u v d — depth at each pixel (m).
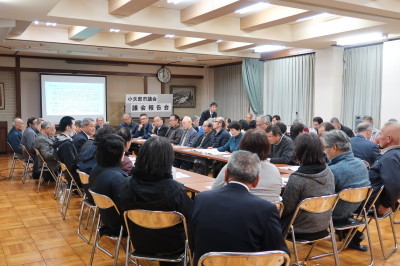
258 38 6.55
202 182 3.27
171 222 2.07
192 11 5.40
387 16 5.03
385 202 3.02
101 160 2.65
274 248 1.57
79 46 7.65
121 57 9.55
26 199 4.97
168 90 11.49
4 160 8.37
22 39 6.77
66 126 4.90
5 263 3.01
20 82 9.42
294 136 5.09
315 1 4.31
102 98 10.23
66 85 9.76
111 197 2.53
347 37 6.56
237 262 1.46
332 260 3.07
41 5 4.35
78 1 4.94
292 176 2.44
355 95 7.43
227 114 11.26
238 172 1.68
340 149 2.82
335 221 2.78
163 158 2.10
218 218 1.59
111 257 2.88
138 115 10.52
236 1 4.54
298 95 8.60
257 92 9.55
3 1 4.20
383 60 6.75
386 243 3.46
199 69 11.78
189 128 6.51
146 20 5.44
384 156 3.00
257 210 1.58
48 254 3.21
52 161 5.08
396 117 6.58
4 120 9.40
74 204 4.76
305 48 7.78
